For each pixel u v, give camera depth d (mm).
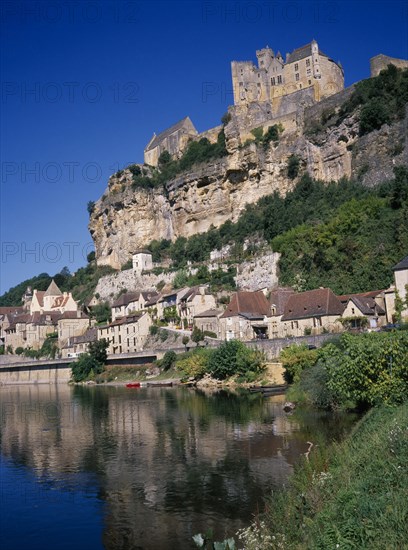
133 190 173125
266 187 141750
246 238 132125
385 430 26172
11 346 161500
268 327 93125
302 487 23031
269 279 110125
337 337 65375
